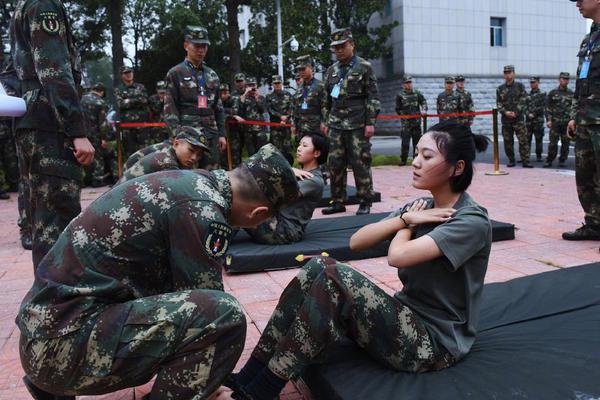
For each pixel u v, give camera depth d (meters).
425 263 2.02
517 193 7.07
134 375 1.66
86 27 21.12
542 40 24.66
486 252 2.03
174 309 1.66
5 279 4.03
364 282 1.94
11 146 8.96
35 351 1.64
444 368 2.03
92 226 1.69
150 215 1.68
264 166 1.83
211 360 1.68
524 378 1.94
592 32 4.34
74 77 2.95
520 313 2.65
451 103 11.75
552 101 10.11
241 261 3.83
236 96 10.88
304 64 8.84
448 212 2.01
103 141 9.47
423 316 2.06
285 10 19.92
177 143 3.80
